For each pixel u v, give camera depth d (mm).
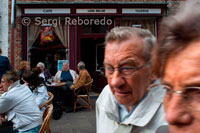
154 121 842
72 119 4418
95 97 6516
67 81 5625
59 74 5820
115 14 6125
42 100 3143
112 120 1021
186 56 391
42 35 6375
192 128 385
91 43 7547
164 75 453
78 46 6387
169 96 439
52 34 6379
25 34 6227
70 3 5996
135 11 6156
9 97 2279
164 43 438
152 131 826
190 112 385
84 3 6000
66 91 5301
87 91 5086
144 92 848
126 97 826
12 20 6094
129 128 877
